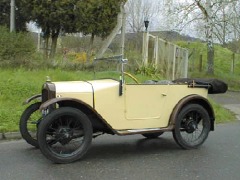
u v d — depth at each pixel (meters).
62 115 6.75
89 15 17.28
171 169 6.60
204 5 29.75
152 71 17.22
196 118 8.20
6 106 10.34
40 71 13.91
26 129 7.82
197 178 6.15
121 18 17.98
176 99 7.96
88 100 7.12
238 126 11.10
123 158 7.26
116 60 7.80
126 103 7.45
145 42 18.36
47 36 17.92
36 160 7.01
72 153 6.90
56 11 16.78
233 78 29.91
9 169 6.46
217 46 40.66
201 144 8.16
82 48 21.75
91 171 6.42
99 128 7.37
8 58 14.59
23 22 18.98
